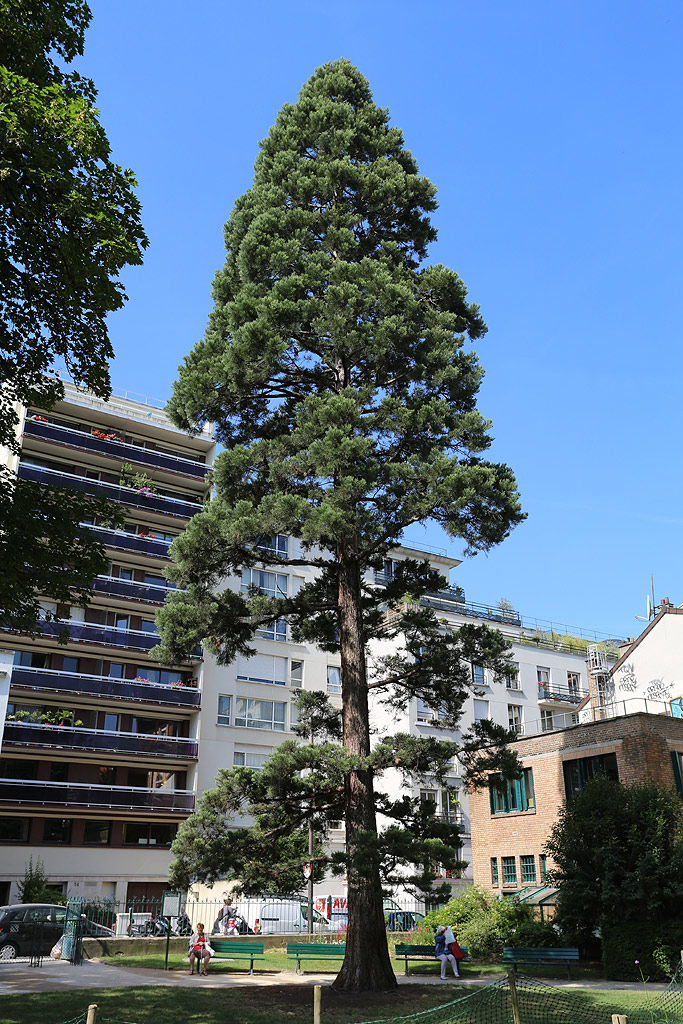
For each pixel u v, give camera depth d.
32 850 34.62
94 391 13.55
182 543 17.55
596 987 18.11
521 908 26.36
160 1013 13.45
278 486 18.06
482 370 19.70
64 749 35.97
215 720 40.28
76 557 13.32
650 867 20.30
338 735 20.53
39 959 21.41
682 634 33.91
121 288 12.24
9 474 13.13
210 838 16.27
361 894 16.64
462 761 18.56
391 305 19.02
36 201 11.62
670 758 26.88
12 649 37.44
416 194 22.31
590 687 37.97
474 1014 14.08
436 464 17.34
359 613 19.14
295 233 20.62
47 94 11.34
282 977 19.44
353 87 24.05
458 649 19.28
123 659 39.75
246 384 18.78
